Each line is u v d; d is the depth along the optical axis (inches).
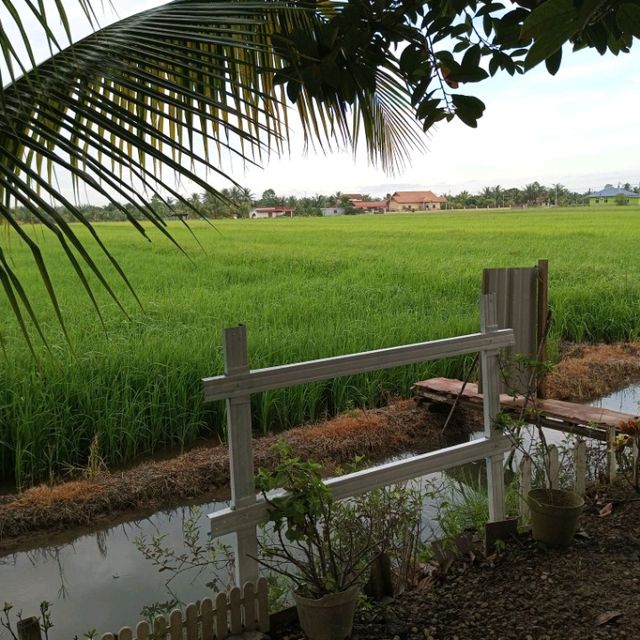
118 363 299.9
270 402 284.7
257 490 115.3
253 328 391.9
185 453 258.7
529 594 120.9
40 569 186.7
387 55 95.6
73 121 70.3
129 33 83.3
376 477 130.5
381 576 120.3
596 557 133.3
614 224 1733.5
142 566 185.8
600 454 187.8
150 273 721.0
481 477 231.3
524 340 235.8
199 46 95.1
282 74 89.0
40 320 426.3
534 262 810.2
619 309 478.3
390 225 1925.4
